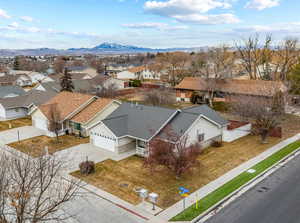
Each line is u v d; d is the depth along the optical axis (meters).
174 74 75.94
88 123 30.05
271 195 16.94
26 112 41.56
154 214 15.06
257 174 19.95
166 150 19.27
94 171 20.97
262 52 53.34
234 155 24.19
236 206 15.79
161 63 92.88
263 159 23.02
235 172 20.45
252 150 25.47
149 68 100.50
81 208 15.73
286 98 33.31
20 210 10.37
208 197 16.77
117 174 20.47
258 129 28.50
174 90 55.88
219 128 28.23
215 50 56.78
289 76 49.97
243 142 28.08
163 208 15.68
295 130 32.19
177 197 16.91
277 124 29.62
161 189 18.02
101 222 14.40
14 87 50.31
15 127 34.84
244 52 55.31
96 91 57.53
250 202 16.19
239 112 33.41
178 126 24.22
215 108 43.34
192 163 19.34
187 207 15.68
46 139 29.59
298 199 16.36
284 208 15.45
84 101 33.34
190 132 23.95
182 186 18.38
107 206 15.98
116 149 24.70
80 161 23.05
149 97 45.97
